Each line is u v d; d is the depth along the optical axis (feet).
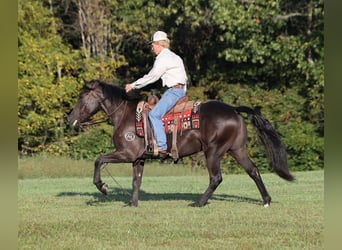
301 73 93.56
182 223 35.68
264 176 70.28
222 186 58.03
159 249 29.60
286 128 90.84
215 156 40.78
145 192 53.78
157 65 40.55
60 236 32.68
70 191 54.60
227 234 32.71
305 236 32.14
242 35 90.53
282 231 33.35
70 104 92.63
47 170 74.74
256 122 41.32
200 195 50.67
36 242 31.48
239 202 44.45
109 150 89.25
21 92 88.99
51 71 92.32
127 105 41.50
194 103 41.14
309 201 44.60
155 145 40.60
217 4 88.17
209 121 40.57
